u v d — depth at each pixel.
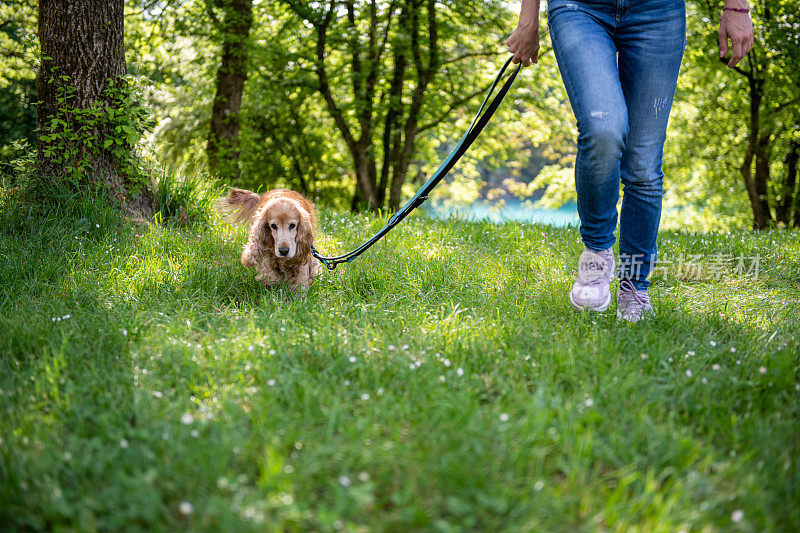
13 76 14.09
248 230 5.25
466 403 2.17
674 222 20.34
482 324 3.07
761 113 15.88
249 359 2.63
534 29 2.99
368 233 5.66
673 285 4.43
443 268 4.27
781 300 3.86
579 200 2.97
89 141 5.27
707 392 2.28
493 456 1.85
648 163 3.03
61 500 1.63
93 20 5.33
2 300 3.49
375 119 16.02
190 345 2.77
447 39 15.00
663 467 1.86
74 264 4.14
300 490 1.69
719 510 1.66
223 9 12.92
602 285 3.10
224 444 1.88
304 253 4.09
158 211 5.68
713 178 18.30
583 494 1.71
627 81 2.96
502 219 7.28
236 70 12.93
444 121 16.50
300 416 2.11
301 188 18.50
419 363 2.51
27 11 13.54
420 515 1.59
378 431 1.99
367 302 3.74
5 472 1.78
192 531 1.56
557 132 18.44
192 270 4.08
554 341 2.87
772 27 13.59
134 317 3.12
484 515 1.64
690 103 17.19
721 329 3.19
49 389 2.29
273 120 17.14
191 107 15.20
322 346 2.77
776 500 1.69
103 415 2.07
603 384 2.35
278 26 14.80
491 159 19.98
